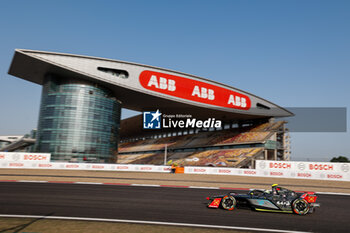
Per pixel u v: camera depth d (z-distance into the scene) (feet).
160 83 195.21
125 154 316.81
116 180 68.85
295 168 84.58
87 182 61.82
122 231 21.38
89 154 179.42
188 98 202.49
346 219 28.07
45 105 182.29
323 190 57.06
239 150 201.98
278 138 215.72
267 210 30.32
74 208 30.96
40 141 178.09
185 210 31.12
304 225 24.94
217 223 24.89
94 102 186.29
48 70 178.50
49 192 43.60
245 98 225.35
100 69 184.24
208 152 220.23
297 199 29.73
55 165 106.52
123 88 188.96
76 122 178.40
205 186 59.57
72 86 183.52
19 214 27.22
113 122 197.57
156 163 231.09
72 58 172.76
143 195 42.96
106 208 31.42
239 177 86.02
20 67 175.94
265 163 88.84
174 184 62.18
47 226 22.52
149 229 22.24
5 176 70.74
